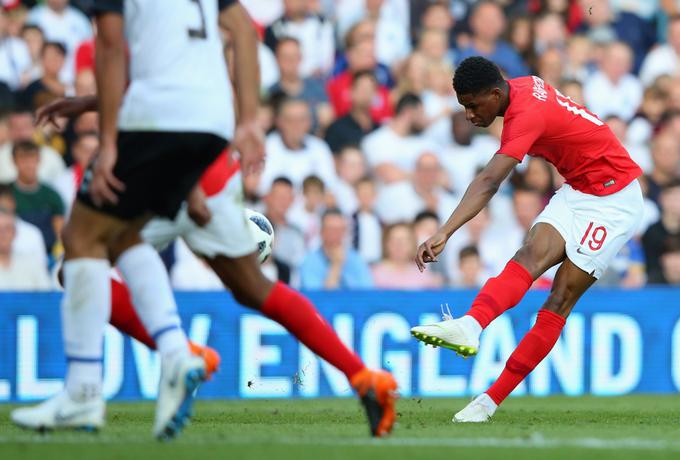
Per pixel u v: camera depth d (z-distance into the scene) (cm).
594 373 3105
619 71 4247
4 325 2767
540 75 4122
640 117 4231
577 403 2695
